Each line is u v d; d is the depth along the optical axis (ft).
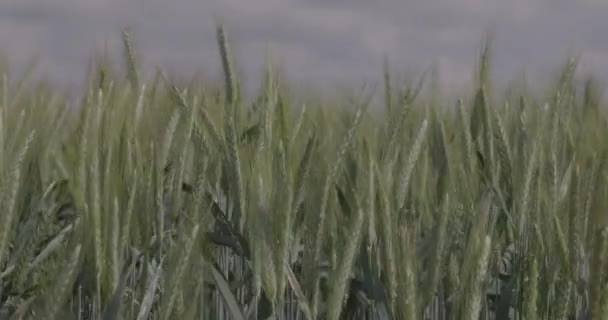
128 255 11.81
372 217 11.28
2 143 11.98
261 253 10.36
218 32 13.55
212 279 11.64
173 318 8.65
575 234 10.89
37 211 13.26
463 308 9.60
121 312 9.79
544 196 12.01
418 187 14.48
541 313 10.91
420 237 14.03
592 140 14.57
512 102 15.93
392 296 10.04
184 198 14.14
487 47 14.87
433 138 15.16
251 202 10.68
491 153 13.98
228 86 13.41
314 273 10.85
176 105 12.75
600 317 9.56
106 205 10.15
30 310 9.45
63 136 16.01
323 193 11.02
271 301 10.36
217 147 12.89
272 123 11.82
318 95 14.98
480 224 9.98
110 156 10.53
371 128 13.15
